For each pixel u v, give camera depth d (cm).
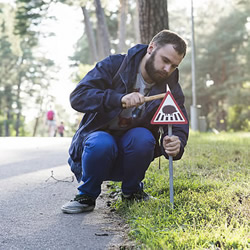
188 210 385
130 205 419
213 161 683
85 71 1594
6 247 329
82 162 400
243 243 302
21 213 431
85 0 2725
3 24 3156
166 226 345
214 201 405
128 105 367
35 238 350
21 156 984
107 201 464
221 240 310
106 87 393
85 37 4906
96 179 404
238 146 948
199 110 2133
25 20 2816
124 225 376
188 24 5172
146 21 1047
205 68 4922
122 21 2936
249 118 4119
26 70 6009
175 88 402
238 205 400
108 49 2725
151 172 582
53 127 2292
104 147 386
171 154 390
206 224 349
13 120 6234
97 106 375
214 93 4847
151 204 406
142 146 392
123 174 416
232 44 4891
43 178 656
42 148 1191
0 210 445
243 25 4862
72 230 368
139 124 405
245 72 4728
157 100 395
